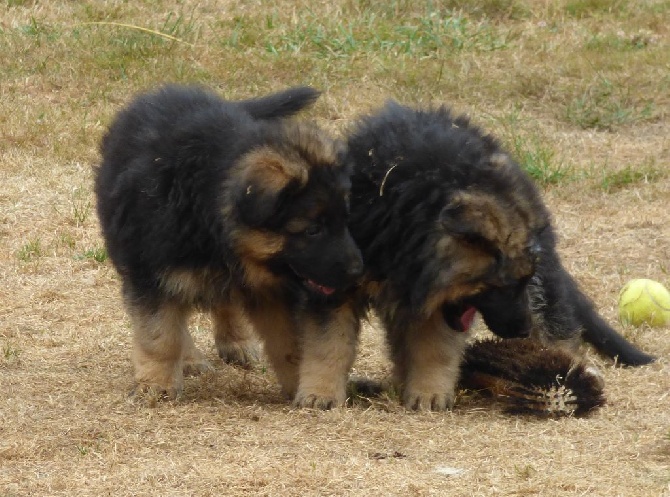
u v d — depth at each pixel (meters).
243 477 6.81
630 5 22.14
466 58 19.06
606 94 18.20
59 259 12.13
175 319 8.55
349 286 8.02
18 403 8.38
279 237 7.80
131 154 8.52
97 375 9.23
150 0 19.97
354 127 8.59
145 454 7.35
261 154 7.68
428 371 8.62
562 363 8.48
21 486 6.77
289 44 18.80
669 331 10.60
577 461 7.09
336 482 6.72
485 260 7.78
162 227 8.09
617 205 14.48
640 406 8.49
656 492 6.51
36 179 14.20
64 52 17.94
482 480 6.75
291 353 8.81
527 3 21.81
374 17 20.02
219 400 8.65
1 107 16.08
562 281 9.48
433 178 7.85
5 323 10.47
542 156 15.52
